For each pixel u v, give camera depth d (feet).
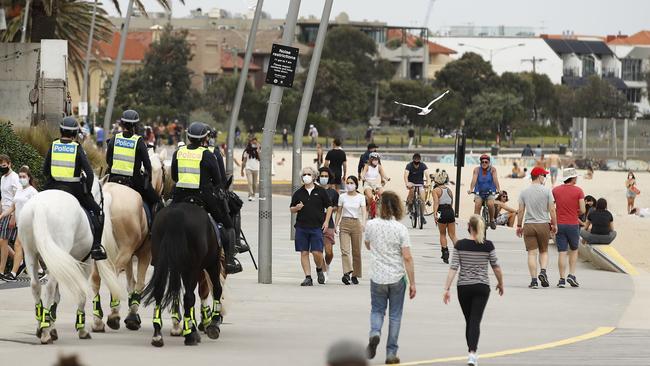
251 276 151.43
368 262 174.40
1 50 253.24
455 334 105.09
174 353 89.51
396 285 86.63
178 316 98.78
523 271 166.40
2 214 135.85
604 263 169.48
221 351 91.50
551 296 136.36
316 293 133.80
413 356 91.40
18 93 254.47
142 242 100.73
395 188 365.40
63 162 92.99
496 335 104.94
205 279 100.94
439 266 169.48
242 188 345.10
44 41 246.06
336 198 146.41
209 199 95.04
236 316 114.42
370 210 204.95
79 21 368.48
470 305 85.87
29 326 102.12
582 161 523.29
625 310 124.26
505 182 409.90
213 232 93.40
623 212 331.16
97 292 100.89
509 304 128.57
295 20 142.51
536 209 144.05
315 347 94.84
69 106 249.34
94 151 194.59
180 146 96.17
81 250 91.81
